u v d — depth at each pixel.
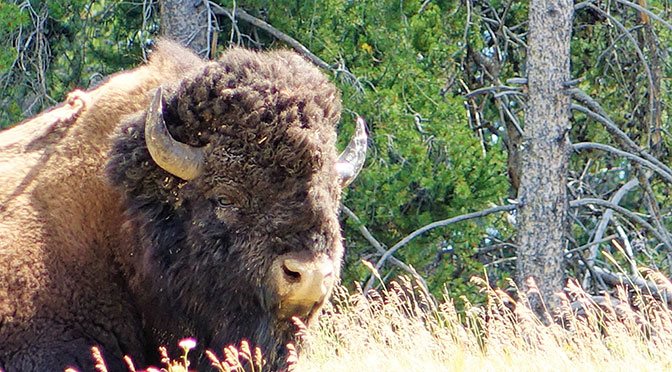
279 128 13.12
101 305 13.73
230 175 13.19
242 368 13.23
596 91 39.09
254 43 33.72
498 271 38.19
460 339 19.41
